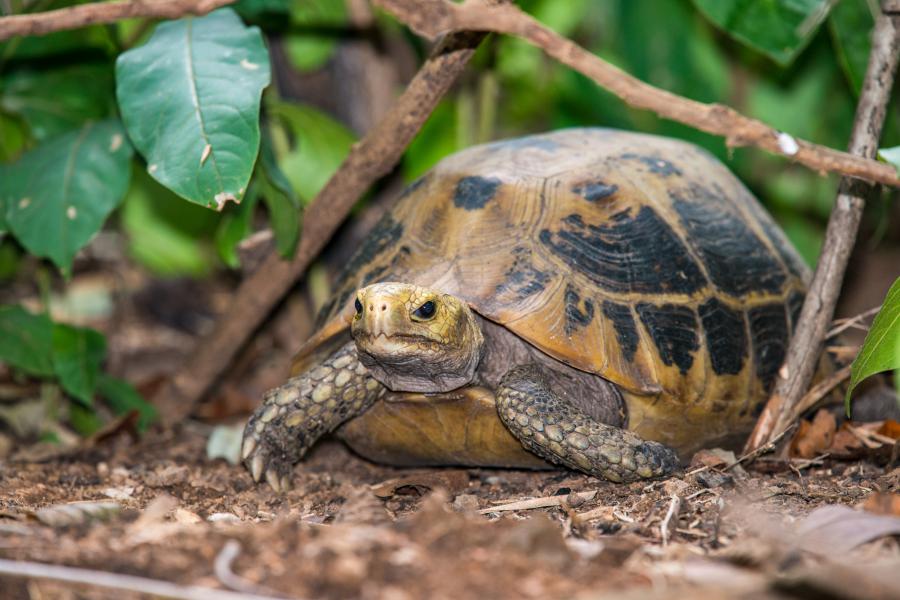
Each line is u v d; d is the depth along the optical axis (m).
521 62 10.48
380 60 10.05
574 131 7.86
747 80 10.67
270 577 3.88
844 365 7.33
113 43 8.09
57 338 8.08
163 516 5.20
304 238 7.97
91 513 5.02
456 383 6.36
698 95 10.68
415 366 6.15
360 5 9.65
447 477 6.50
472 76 10.12
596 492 5.77
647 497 5.43
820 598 3.51
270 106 8.47
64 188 7.41
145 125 6.18
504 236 6.52
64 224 7.37
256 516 5.73
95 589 3.88
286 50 9.74
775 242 7.76
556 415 6.05
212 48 6.29
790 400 6.61
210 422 9.51
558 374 6.53
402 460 7.16
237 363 10.45
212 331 8.96
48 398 8.80
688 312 6.56
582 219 6.61
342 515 4.81
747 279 7.14
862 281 11.98
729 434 6.83
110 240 13.80
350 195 7.58
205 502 6.15
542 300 6.18
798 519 4.90
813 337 6.59
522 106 11.76
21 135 9.02
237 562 4.03
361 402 6.67
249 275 8.53
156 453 8.08
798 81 10.49
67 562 4.04
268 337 11.68
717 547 4.52
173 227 10.98
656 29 10.47
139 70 6.30
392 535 4.28
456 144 10.20
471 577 3.82
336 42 9.88
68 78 8.16
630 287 6.42
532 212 6.60
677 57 10.54
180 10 4.95
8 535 4.47
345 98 10.07
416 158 10.06
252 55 6.25
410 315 5.91
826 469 6.36
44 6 7.92
